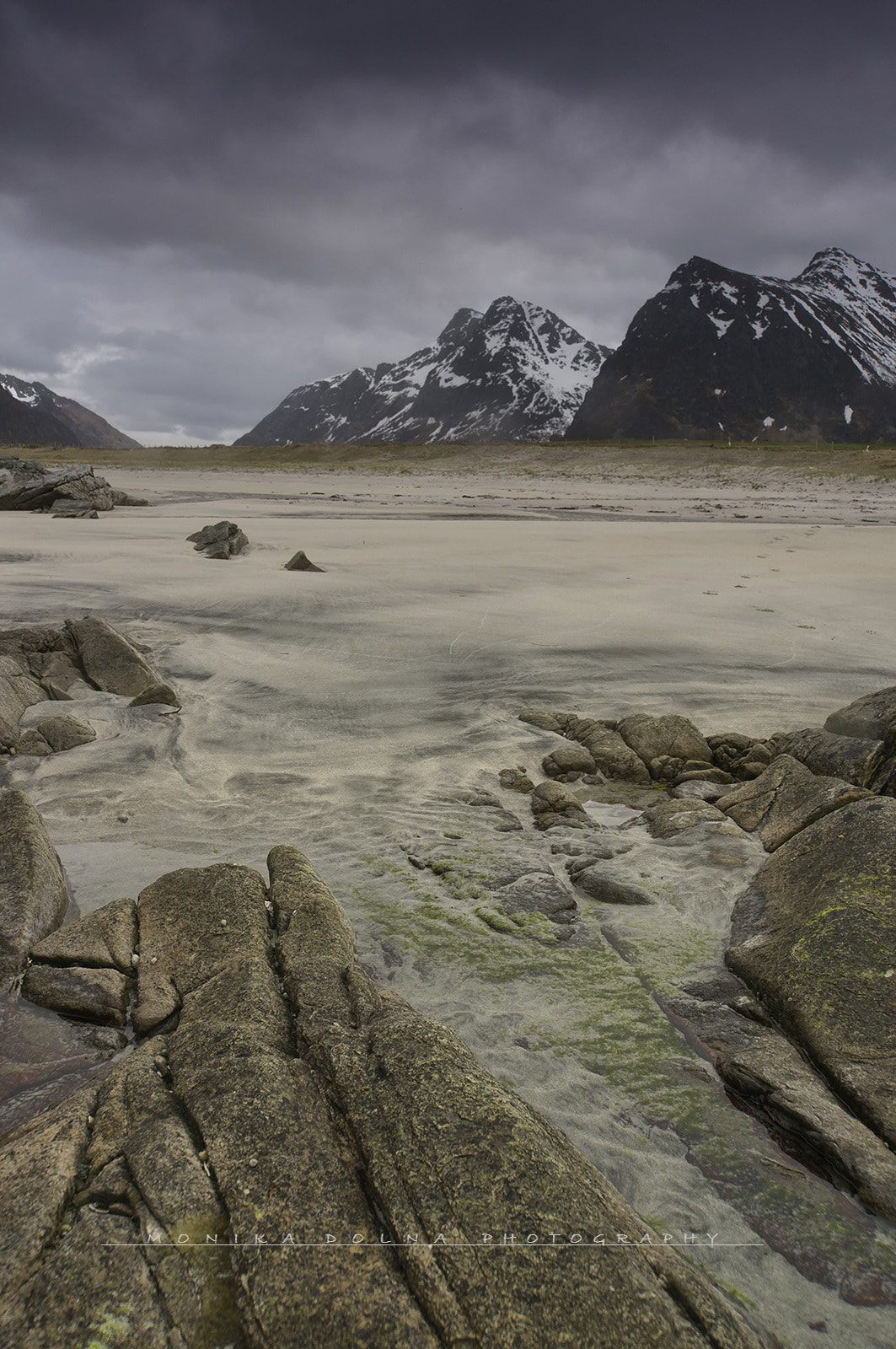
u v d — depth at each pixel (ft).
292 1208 8.68
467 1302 7.73
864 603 51.90
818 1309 9.31
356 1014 12.37
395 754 27.50
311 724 30.22
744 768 26.43
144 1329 7.69
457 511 120.06
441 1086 10.18
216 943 14.69
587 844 21.17
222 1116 9.89
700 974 15.78
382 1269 8.07
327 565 64.13
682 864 20.11
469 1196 8.70
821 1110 11.85
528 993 15.05
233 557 68.08
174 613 46.21
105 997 13.64
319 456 252.83
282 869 17.20
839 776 22.75
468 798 24.04
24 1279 8.06
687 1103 12.45
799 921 15.96
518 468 213.66
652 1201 10.63
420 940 16.69
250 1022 12.01
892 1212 10.41
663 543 81.00
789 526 99.91
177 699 32.32
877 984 13.64
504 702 32.78
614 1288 7.92
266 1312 7.63
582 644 41.04
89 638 35.60
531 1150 9.34
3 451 286.66
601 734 28.81
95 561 63.82
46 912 16.10
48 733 28.27
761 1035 13.91
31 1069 12.42
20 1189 8.98
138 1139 9.64
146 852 20.29
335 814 22.84
